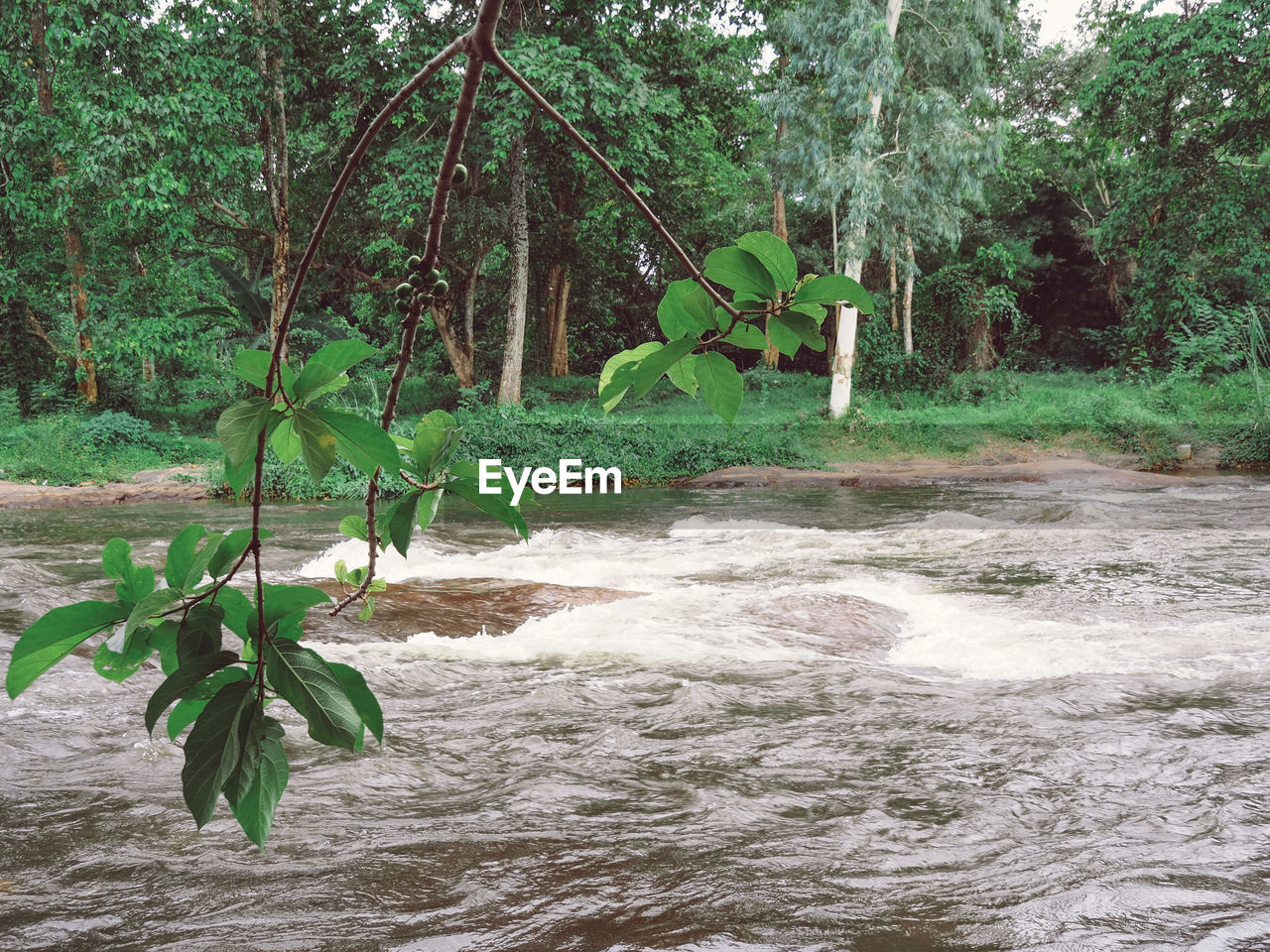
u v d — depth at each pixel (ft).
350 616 20.81
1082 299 137.49
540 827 10.02
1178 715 13.88
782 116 81.66
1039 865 8.89
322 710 2.91
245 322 92.89
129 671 3.27
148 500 55.47
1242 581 25.61
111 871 8.94
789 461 73.26
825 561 30.76
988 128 82.48
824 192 81.76
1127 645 18.74
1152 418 75.00
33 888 8.58
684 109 101.65
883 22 76.28
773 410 98.63
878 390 105.09
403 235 97.25
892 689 15.81
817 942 7.41
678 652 18.67
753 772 11.85
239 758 2.84
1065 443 75.56
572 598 23.73
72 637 3.16
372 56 84.48
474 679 16.65
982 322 109.29
